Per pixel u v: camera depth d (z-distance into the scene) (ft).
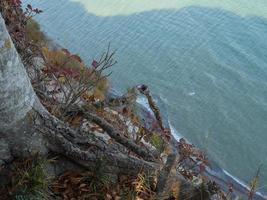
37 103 20.66
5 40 18.06
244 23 117.70
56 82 27.17
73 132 21.63
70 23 111.86
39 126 20.53
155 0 126.11
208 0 126.72
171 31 114.11
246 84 98.63
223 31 115.03
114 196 21.79
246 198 59.98
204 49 108.47
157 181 22.31
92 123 26.66
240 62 105.09
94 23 113.80
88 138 22.08
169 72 100.83
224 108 91.35
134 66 100.73
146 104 56.49
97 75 27.89
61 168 21.67
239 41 111.55
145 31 113.70
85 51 102.89
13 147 20.03
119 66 99.30
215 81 99.14
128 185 22.40
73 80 30.09
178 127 83.56
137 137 29.25
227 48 109.19
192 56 106.52
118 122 30.96
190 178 27.43
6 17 29.25
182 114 87.97
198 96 94.53
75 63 41.96
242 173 72.59
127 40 109.19
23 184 19.67
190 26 116.98
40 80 26.58
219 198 26.32
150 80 97.71
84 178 21.81
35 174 19.89
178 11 122.52
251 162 76.54
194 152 33.53
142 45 108.06
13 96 19.06
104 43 107.14
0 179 19.88
